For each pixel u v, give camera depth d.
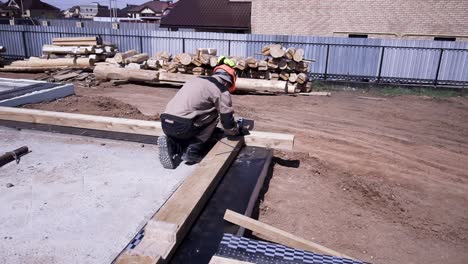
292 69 12.42
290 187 4.94
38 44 19.05
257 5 21.05
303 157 6.06
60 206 3.49
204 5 27.86
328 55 16.19
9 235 3.03
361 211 4.56
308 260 2.55
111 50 15.56
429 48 15.22
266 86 12.25
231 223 3.21
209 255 2.75
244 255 2.58
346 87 14.89
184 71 13.05
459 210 4.83
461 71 15.26
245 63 12.44
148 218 3.34
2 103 6.95
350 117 9.78
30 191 3.76
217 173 3.86
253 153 4.85
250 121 5.64
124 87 12.95
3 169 4.26
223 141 4.80
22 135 5.43
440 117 10.20
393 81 15.91
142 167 4.43
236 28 25.61
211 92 4.07
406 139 7.88
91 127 5.57
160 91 12.45
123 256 2.52
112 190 3.84
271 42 16.53
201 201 3.35
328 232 4.02
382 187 5.34
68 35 18.61
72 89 9.38
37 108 7.57
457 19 18.23
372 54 15.75
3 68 15.46
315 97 12.55
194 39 17.39
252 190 3.84
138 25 30.98
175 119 4.05
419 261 3.69
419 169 6.16
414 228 4.30
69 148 4.99
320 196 4.79
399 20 18.98
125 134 5.41
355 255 3.67
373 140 7.67
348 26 19.78
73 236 3.05
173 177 4.19
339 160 6.34
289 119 9.23
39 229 3.13
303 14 20.36
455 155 6.97
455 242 4.08
